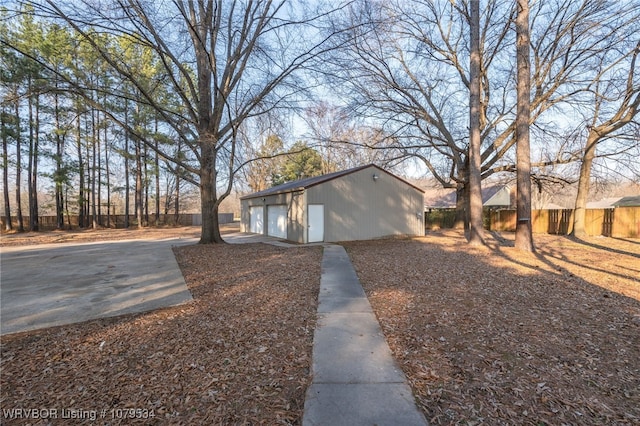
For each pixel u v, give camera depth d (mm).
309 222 13852
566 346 3318
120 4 8172
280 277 6836
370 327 3971
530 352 3195
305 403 2443
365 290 5707
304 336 3730
